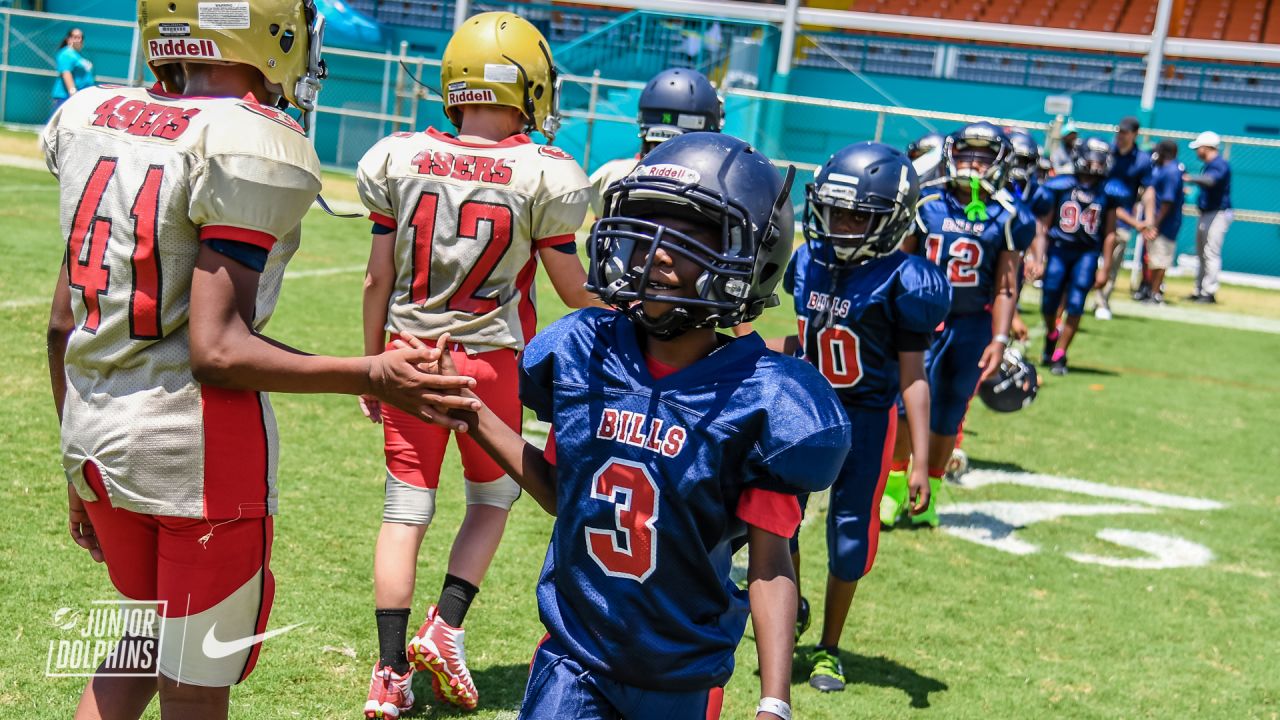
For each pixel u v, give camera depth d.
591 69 26.20
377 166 4.23
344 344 9.57
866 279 4.67
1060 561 6.66
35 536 5.14
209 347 2.65
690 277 2.58
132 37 27.81
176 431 2.79
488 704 4.26
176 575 2.89
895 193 4.55
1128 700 4.86
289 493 6.21
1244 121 25.30
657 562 2.63
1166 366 13.63
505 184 4.15
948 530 7.11
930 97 26.72
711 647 2.72
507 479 4.35
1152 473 8.83
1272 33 27.02
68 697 3.87
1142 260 19.73
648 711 2.72
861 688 4.80
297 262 13.77
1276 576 6.66
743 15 26.06
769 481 2.59
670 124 5.38
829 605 4.82
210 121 2.69
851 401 4.76
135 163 2.72
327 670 4.36
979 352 6.97
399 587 4.08
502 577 5.48
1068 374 12.65
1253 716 4.80
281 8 2.87
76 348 2.82
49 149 2.92
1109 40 25.41
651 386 2.66
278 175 2.68
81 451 2.84
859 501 4.74
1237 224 25.20
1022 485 8.23
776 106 26.12
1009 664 5.16
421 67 26.20
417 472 4.20
